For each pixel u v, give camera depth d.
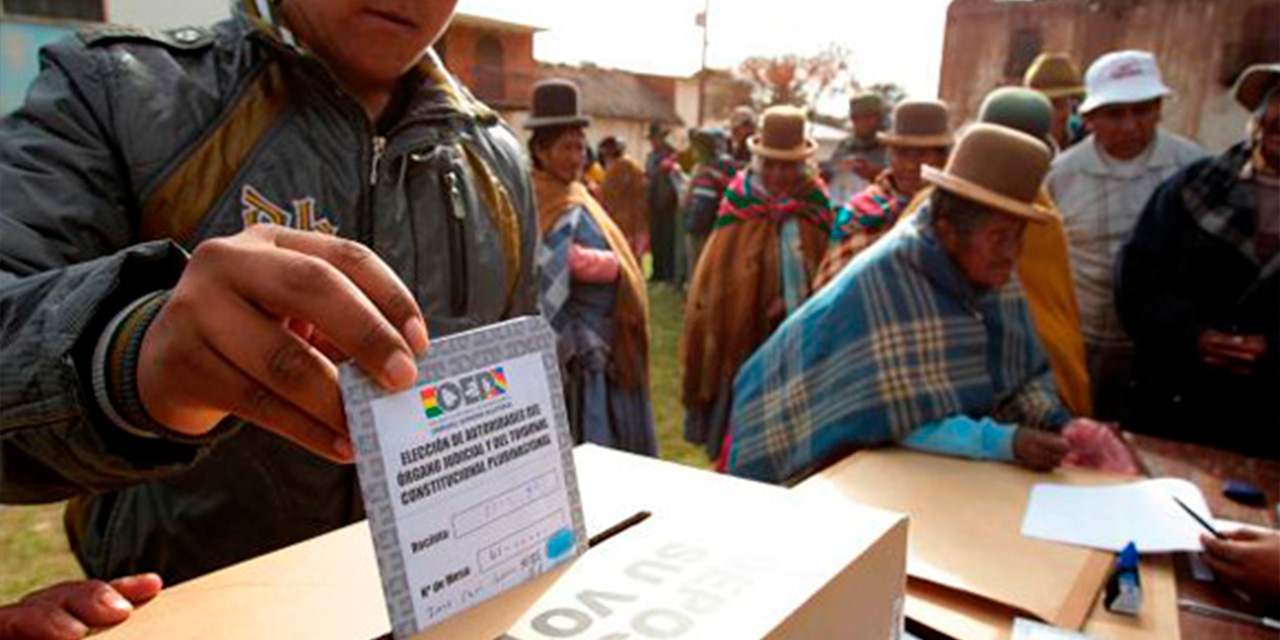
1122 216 2.46
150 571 0.84
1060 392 1.99
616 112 15.09
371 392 0.38
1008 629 0.89
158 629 0.47
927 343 1.48
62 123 0.71
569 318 2.16
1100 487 1.28
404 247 0.88
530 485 0.46
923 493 1.25
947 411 1.45
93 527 0.86
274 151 0.81
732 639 0.41
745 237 2.96
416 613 0.40
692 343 3.01
